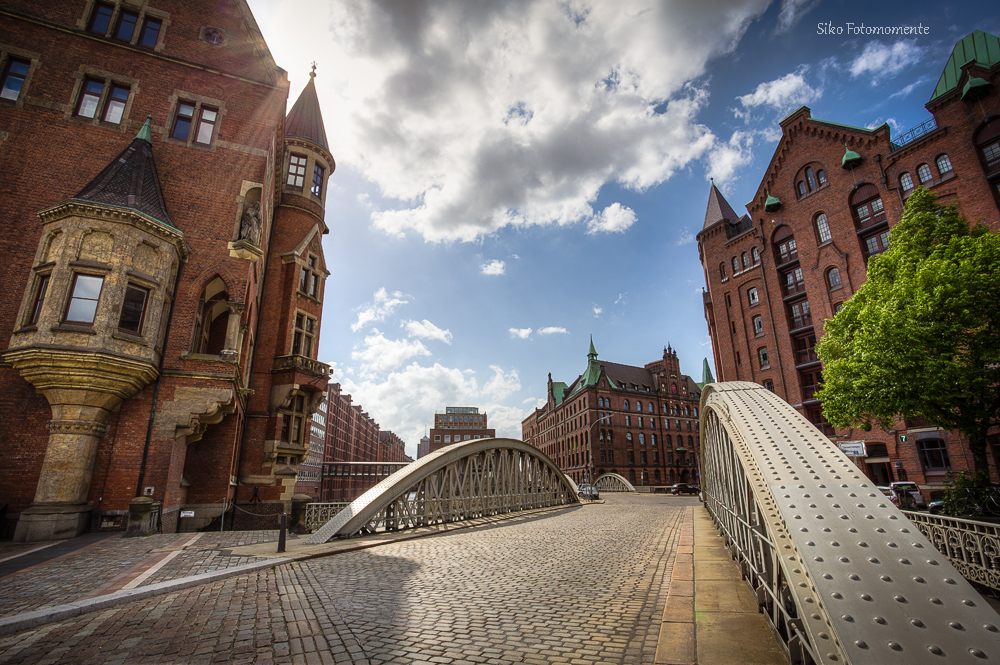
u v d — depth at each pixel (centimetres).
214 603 600
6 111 1520
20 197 1454
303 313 2262
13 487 1213
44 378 1202
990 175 2430
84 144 1568
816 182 3312
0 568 787
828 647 253
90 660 411
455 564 874
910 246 1504
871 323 1375
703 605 524
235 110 1775
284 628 500
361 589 679
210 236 1599
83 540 1120
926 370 1234
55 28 1628
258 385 2056
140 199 1399
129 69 1686
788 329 3419
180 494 1489
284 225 2303
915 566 271
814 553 295
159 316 1371
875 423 2725
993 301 1212
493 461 1994
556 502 2531
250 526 1803
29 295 1266
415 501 1435
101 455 1288
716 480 1007
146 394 1373
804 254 3325
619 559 898
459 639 465
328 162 2550
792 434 462
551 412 9056
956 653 220
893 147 2858
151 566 807
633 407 7338
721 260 4056
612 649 429
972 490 1145
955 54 2731
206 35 1817
